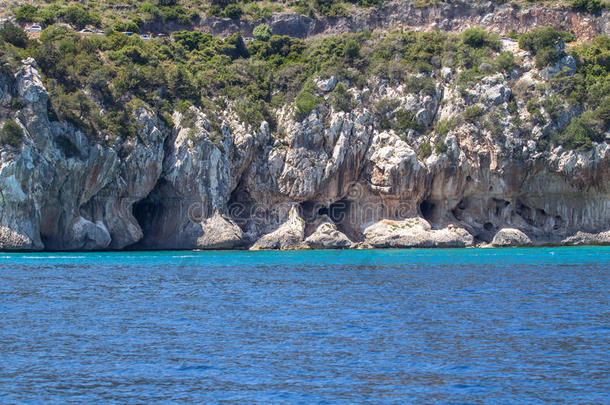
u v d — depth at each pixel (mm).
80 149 136000
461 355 47281
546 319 59625
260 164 162125
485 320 59344
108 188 142875
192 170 149875
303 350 48844
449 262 116750
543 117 163125
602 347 49219
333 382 41344
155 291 78875
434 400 38125
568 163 159000
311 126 162000
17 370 43812
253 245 154875
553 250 145625
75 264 110938
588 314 61969
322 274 97562
